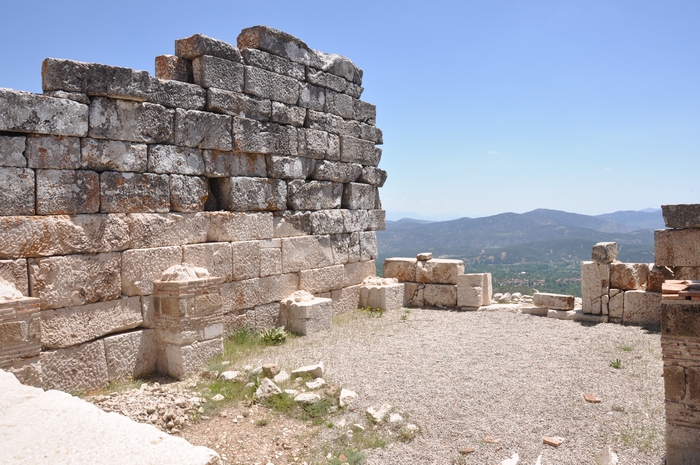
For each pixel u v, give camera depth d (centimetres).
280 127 1293
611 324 1300
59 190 870
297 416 781
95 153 920
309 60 1391
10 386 537
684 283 637
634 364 964
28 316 762
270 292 1275
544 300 1441
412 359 1030
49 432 429
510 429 709
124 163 961
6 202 809
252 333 1209
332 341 1191
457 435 701
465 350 1091
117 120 950
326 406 801
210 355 1022
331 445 694
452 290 1575
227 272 1159
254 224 1230
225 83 1152
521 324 1336
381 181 1686
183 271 1009
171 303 971
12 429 436
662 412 742
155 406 764
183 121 1064
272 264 1279
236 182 1184
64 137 878
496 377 909
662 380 873
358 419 760
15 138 820
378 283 1606
